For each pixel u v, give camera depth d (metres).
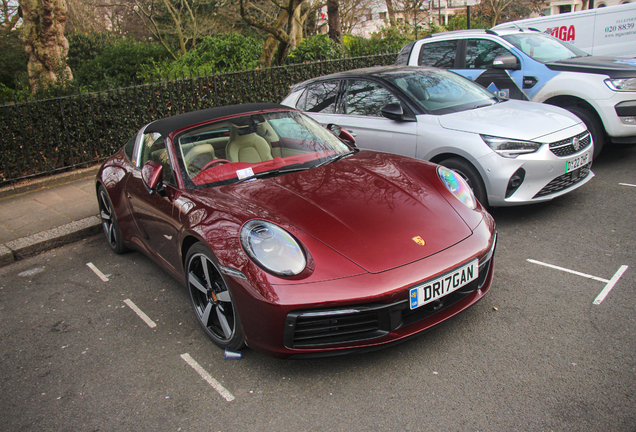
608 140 6.06
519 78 6.33
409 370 2.57
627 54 8.26
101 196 4.64
